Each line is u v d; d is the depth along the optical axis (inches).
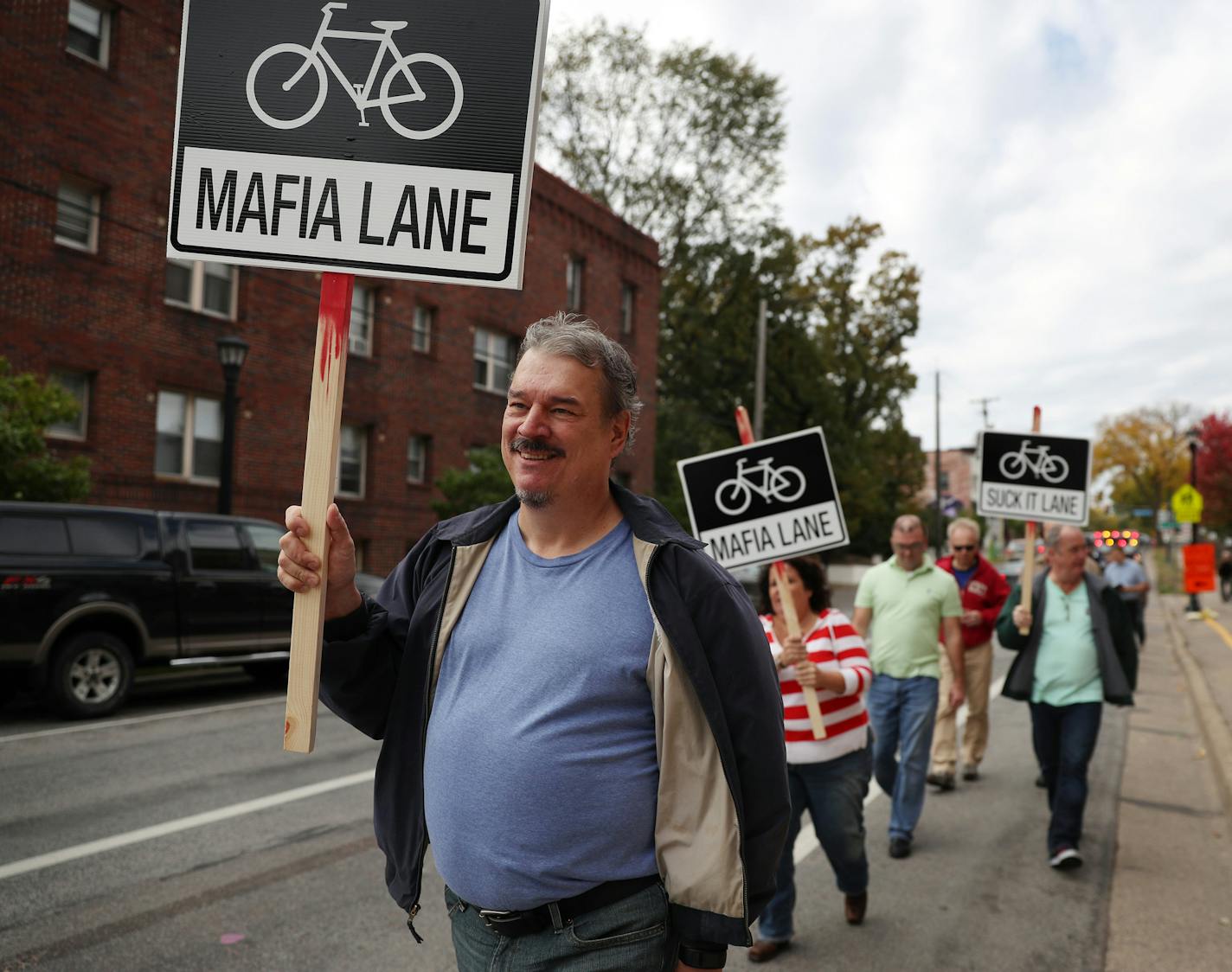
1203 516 1824.6
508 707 75.7
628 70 1311.5
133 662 379.6
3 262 528.7
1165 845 230.1
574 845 74.2
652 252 1115.3
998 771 312.3
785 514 189.6
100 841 216.1
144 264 603.5
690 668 74.2
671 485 1240.2
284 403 690.2
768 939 163.2
